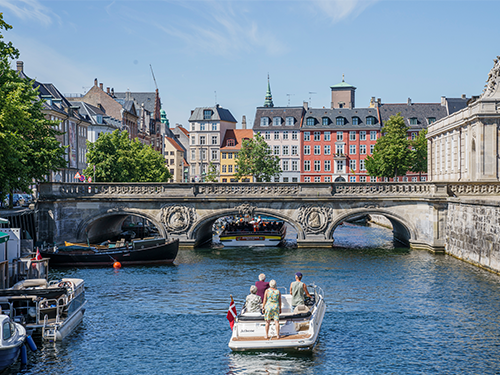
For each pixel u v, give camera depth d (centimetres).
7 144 3431
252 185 5284
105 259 4316
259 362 2173
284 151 12888
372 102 13475
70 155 9025
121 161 7812
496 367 2125
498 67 6100
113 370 2119
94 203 5259
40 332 2453
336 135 12706
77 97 12406
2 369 2092
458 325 2645
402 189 5188
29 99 4591
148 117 15050
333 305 3027
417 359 2206
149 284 3622
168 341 2452
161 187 5300
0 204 5044
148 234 6988
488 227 3878
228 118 14775
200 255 4900
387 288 3434
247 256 4812
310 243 5322
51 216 5053
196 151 14262
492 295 3212
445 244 4916
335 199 5219
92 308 3002
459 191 4938
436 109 12888
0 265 2847
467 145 6662
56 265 4303
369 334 2514
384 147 9581
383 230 7550
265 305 2191
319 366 2130
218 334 2548
